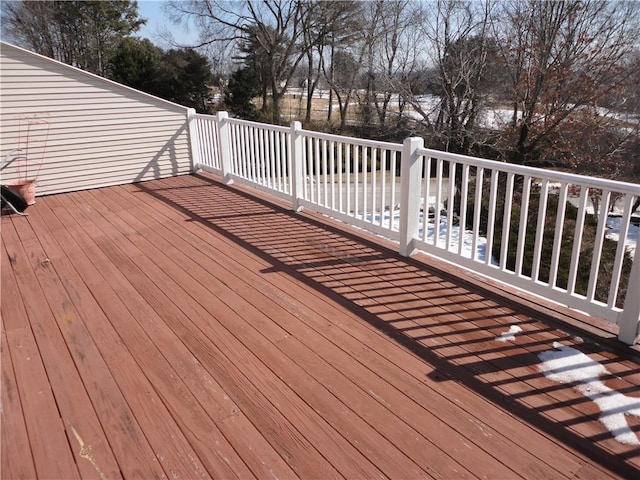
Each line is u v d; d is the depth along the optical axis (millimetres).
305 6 20359
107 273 3404
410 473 1643
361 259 3529
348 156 3857
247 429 1870
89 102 5734
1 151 5328
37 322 2742
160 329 2631
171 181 6324
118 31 24859
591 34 11414
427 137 14211
